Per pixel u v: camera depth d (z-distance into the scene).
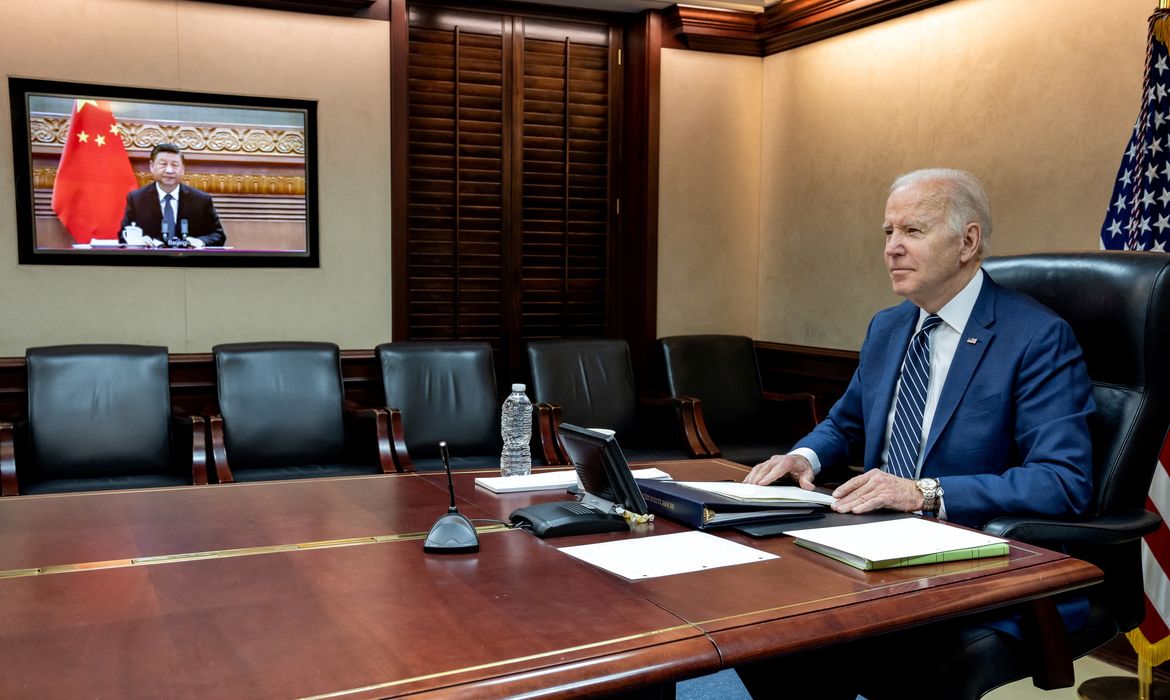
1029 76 3.68
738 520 1.80
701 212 5.07
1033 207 3.69
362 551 1.64
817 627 1.30
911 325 2.31
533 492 2.16
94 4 3.90
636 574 1.49
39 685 1.07
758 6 4.90
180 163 4.08
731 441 4.57
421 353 4.14
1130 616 2.04
